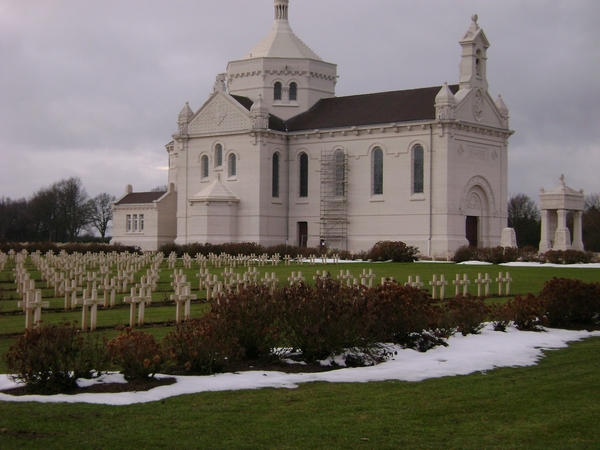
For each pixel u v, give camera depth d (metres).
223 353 21.23
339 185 97.62
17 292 42.41
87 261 65.38
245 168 100.19
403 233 92.12
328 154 98.31
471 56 92.25
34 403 17.52
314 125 100.38
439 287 48.09
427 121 89.69
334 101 103.88
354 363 22.92
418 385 20.30
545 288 32.78
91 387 18.97
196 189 105.00
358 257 82.62
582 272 61.56
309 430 16.22
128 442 15.21
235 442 15.39
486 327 30.22
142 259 68.75
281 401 18.33
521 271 62.91
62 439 15.23
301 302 23.20
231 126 101.69
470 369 22.38
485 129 93.31
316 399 18.59
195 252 90.12
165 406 17.61
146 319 32.41
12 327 30.12
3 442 14.94
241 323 22.64
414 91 97.81
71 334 19.62
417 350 25.17
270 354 22.78
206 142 104.00
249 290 24.02
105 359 19.69
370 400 18.62
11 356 19.06
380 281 52.44
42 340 18.88
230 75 107.50
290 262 76.75
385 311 25.08
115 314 34.16
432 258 83.69
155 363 19.83
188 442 15.31
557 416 17.66
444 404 18.44
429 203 89.94
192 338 21.22
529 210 162.38
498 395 19.41
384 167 93.81
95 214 178.38
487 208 94.81
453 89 95.25
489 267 68.12
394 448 15.34
